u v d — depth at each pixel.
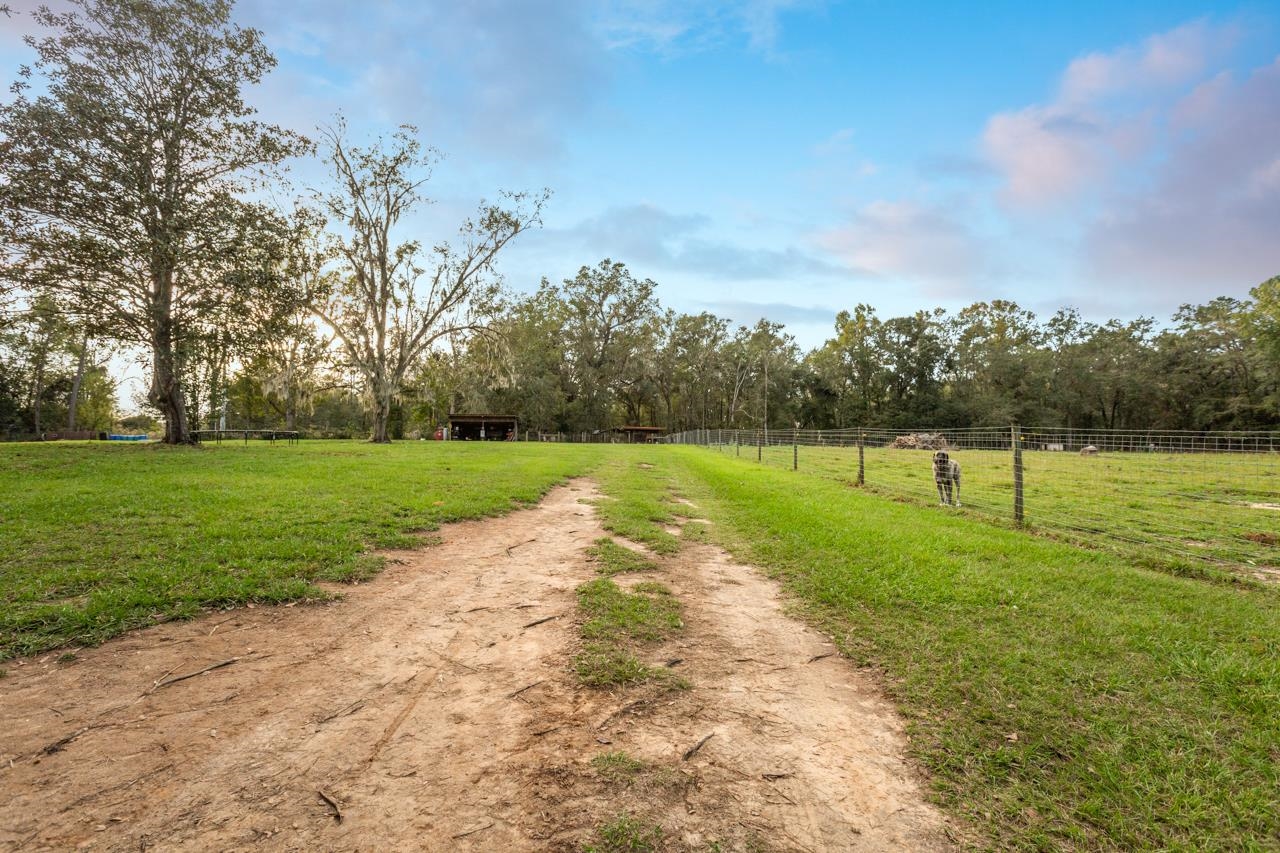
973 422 65.12
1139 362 61.53
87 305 19.48
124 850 1.98
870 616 4.55
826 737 2.90
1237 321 47.34
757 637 4.23
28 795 2.24
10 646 3.49
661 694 3.30
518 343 45.28
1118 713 3.05
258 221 21.33
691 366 75.69
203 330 21.05
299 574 5.09
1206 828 2.25
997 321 76.25
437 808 2.26
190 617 4.13
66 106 18.17
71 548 5.50
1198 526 8.55
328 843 2.05
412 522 7.53
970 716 3.07
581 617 4.47
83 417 60.91
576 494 11.77
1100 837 2.21
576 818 2.24
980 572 5.54
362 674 3.43
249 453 19.14
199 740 2.68
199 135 20.80
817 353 82.25
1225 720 2.99
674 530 8.30
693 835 2.17
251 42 21.34
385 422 33.06
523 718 2.98
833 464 20.47
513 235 36.31
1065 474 16.47
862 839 2.18
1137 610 4.57
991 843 2.18
